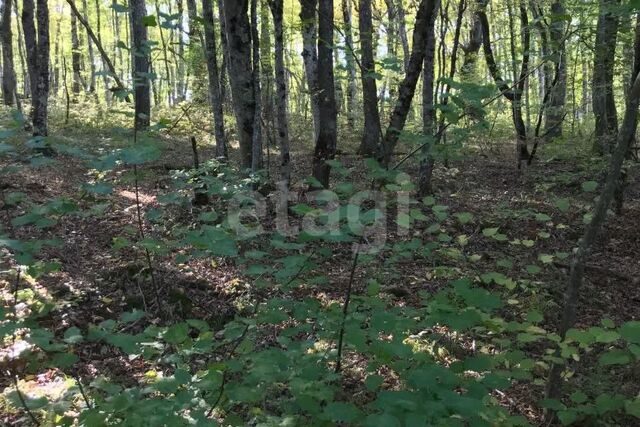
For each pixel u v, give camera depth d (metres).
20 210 7.04
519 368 3.21
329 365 3.17
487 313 3.34
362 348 2.54
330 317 2.81
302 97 25.94
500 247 7.13
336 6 19.30
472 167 13.51
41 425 2.83
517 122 12.99
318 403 2.35
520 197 9.97
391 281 5.65
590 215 3.79
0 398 3.43
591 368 4.25
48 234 6.48
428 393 2.09
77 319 4.71
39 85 10.73
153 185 9.48
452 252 3.93
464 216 3.48
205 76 16.61
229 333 2.99
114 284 5.39
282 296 5.05
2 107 15.86
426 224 7.52
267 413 3.02
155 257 5.90
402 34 16.12
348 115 19.44
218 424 2.29
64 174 9.53
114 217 7.38
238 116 8.13
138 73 3.38
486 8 12.37
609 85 9.51
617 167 3.20
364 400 3.60
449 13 16.69
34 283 5.10
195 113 17.80
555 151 13.14
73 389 2.83
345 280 5.59
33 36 12.66
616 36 8.67
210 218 3.13
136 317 2.78
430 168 9.47
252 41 8.68
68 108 16.61
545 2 9.20
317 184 2.71
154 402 2.28
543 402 2.97
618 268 7.03
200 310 5.15
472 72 12.75
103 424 2.34
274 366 2.46
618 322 5.51
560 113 14.91
